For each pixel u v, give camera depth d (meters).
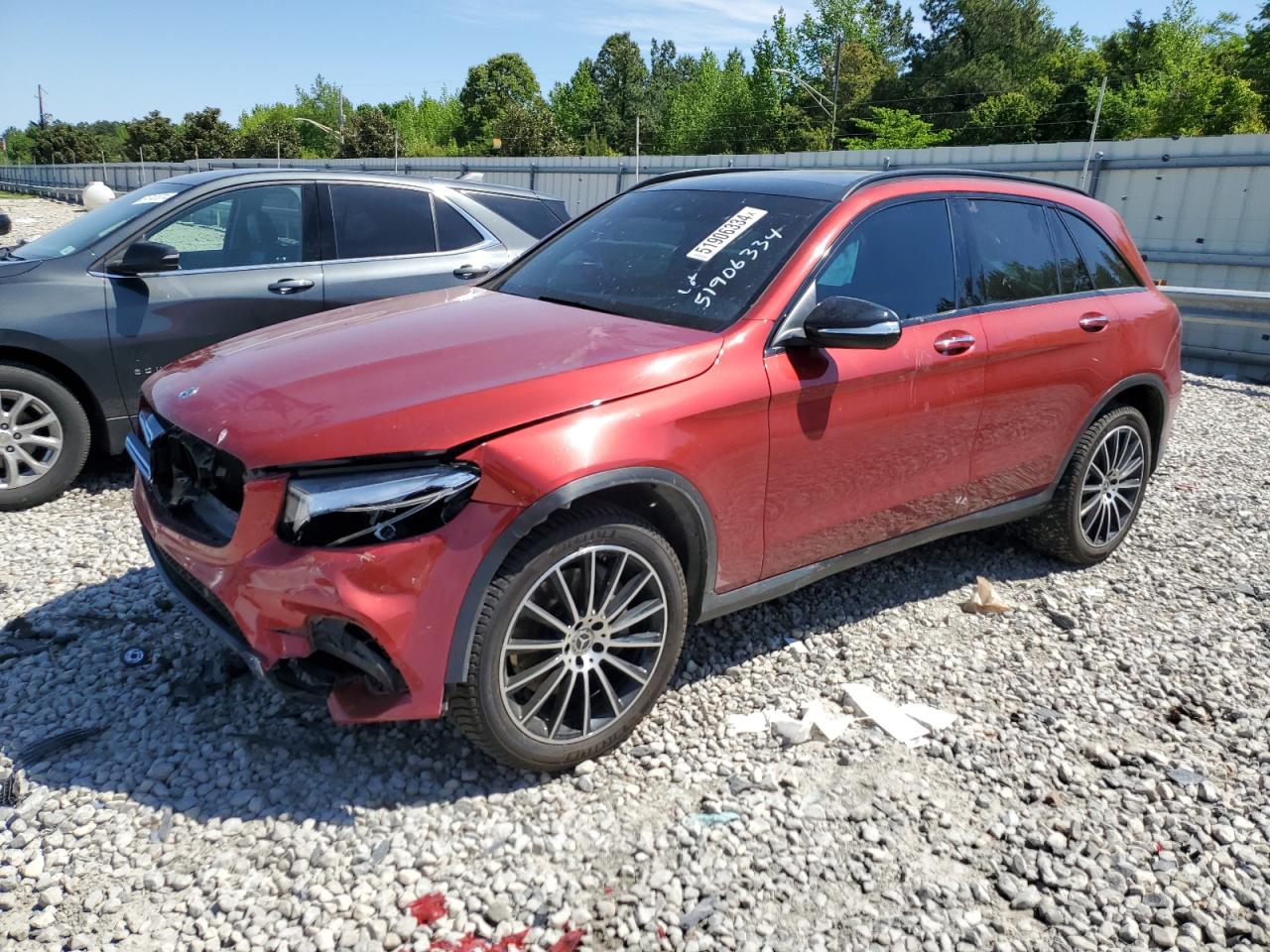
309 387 2.77
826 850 2.68
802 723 3.23
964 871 2.65
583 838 2.67
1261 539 5.28
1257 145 11.66
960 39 86.69
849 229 3.48
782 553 3.35
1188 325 10.87
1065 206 4.46
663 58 134.12
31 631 3.61
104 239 5.07
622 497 2.97
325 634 2.55
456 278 6.05
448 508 2.54
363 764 2.94
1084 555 4.66
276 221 5.58
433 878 2.51
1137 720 3.45
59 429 4.90
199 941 2.28
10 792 2.73
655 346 2.99
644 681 3.00
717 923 2.39
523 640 2.71
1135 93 64.88
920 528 3.86
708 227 3.65
